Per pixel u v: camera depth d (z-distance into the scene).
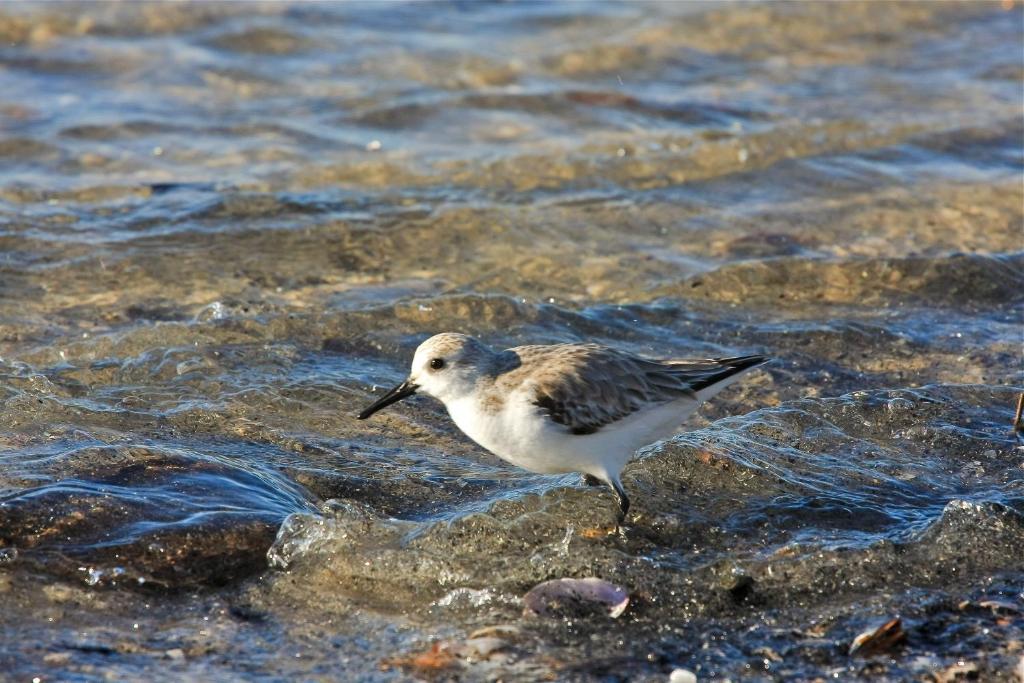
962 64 23.53
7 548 9.32
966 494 10.88
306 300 15.02
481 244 16.67
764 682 8.29
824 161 19.53
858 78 22.80
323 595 9.25
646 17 24.53
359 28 23.50
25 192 17.30
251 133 19.61
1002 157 19.77
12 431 11.48
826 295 15.45
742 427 11.91
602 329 14.47
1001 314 14.98
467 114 20.66
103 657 8.34
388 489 10.96
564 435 10.03
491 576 9.46
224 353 13.39
